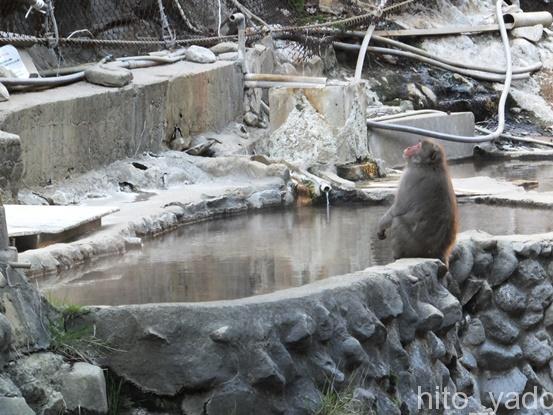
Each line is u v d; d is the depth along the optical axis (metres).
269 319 7.76
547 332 11.16
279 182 15.62
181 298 9.10
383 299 8.85
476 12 27.69
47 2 16.88
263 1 23.59
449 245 10.16
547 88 26.05
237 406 7.49
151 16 20.89
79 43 17.42
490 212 14.45
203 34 21.45
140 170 15.44
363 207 15.41
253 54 20.44
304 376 7.92
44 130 14.09
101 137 15.36
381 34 24.69
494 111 24.16
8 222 11.04
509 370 10.80
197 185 15.62
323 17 24.53
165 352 7.48
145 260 10.98
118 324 7.50
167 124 17.22
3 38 16.20
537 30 27.31
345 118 17.62
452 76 24.78
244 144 18.41
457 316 9.88
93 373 7.22
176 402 7.50
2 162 12.24
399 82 23.89
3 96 14.03
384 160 19.58
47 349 7.27
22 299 7.26
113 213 12.83
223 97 19.08
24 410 6.61
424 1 26.58
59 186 14.32
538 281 11.04
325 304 8.20
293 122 17.59
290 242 12.20
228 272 10.35
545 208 14.70
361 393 8.20
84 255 10.89
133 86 16.17
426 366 9.28
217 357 7.48
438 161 10.12
